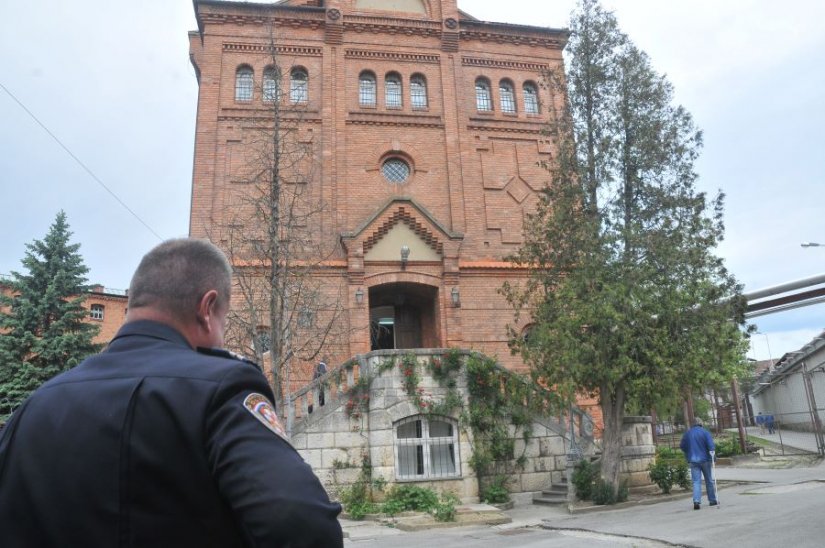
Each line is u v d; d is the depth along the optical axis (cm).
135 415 152
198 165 2066
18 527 150
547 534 1088
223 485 143
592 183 1546
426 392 1553
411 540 1095
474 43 2411
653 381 1390
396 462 1504
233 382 158
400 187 2191
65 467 149
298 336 1507
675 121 1591
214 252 202
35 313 2188
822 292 2264
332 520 142
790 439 3184
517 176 2275
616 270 1454
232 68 2202
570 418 1482
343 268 2005
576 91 1648
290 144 1709
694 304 1438
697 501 1216
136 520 144
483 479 1551
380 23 2330
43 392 167
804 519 938
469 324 2048
